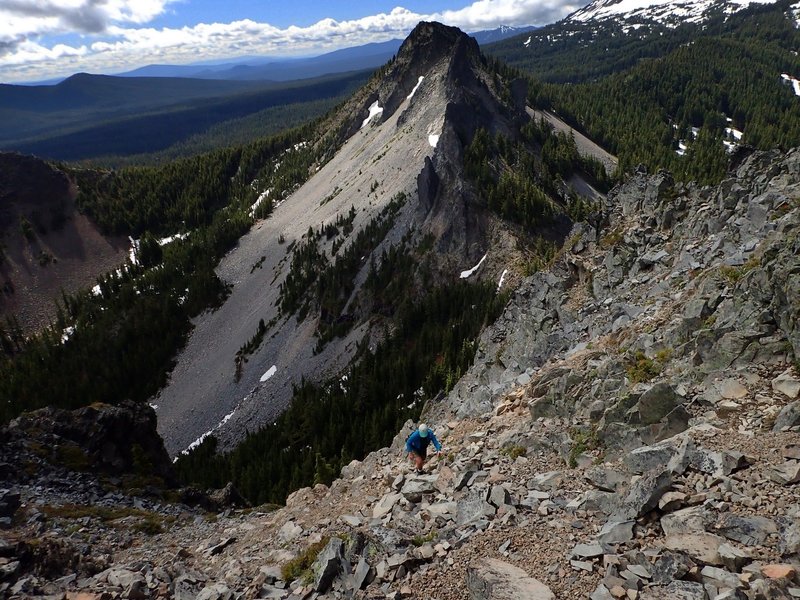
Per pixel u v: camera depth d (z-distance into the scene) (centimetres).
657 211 3177
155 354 12800
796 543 812
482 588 929
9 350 15688
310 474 6350
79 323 14675
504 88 18950
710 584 798
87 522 2272
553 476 1362
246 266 15500
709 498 996
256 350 11669
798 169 2383
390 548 1207
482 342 3822
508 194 11050
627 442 1381
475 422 2081
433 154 13538
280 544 1595
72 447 3025
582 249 3531
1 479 2605
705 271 2031
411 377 8138
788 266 1438
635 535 989
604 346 2059
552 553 1020
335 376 9450
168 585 1460
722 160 17712
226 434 9656
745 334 1437
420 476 1686
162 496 2914
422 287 10306
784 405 1213
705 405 1348
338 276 11681
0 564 1573
